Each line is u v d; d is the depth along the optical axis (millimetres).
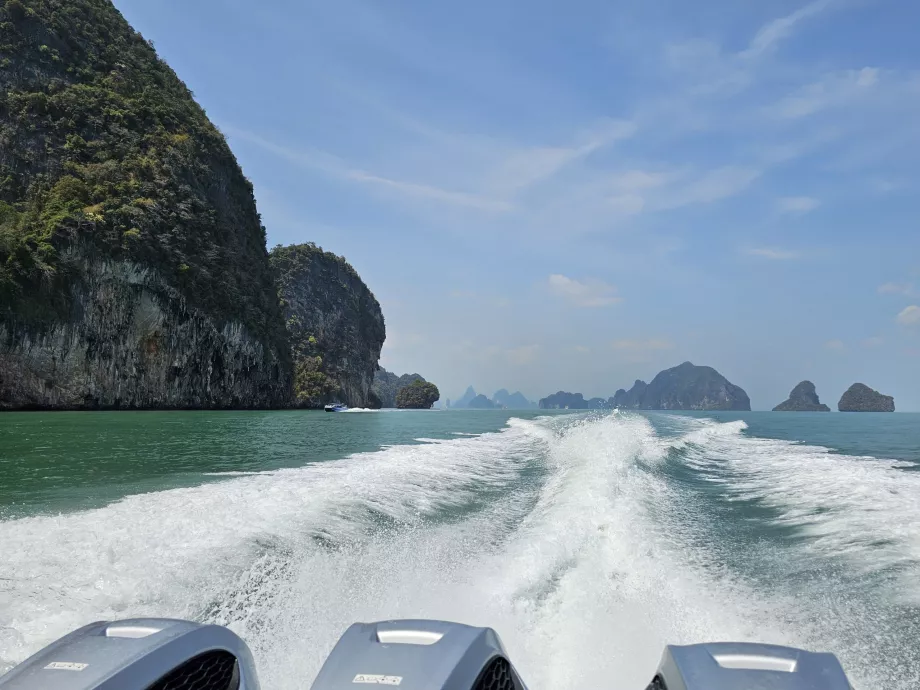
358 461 13359
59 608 4238
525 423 25594
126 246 78500
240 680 2396
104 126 88625
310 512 7395
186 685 2178
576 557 5883
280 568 5324
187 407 86562
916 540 6160
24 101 83500
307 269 167750
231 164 105938
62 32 92062
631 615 4496
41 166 81375
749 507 8227
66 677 1940
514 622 4387
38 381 71188
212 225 93500
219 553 5566
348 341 170250
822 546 6219
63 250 73438
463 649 2199
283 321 114312
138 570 5023
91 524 6562
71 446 18438
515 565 5562
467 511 8094
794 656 2178
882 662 3719
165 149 91875
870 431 23484
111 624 2361
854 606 4602
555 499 8594
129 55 101812
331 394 149625
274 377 105000
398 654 2154
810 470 11094
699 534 6805
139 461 13867
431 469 11664
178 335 84625
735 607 4637
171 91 105062
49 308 71562
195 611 4344
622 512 7578
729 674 2070
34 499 8562
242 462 13539
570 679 3576
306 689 3359
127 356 79125
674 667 2189
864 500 8156
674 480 10320
